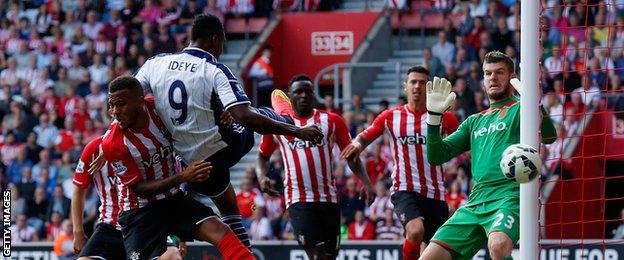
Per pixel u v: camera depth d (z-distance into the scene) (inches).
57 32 1743.4
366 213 1295.5
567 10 1498.5
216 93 631.2
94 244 783.1
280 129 625.0
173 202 663.1
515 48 1529.3
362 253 1121.4
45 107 1620.3
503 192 665.6
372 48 1662.2
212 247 1128.2
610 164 1353.3
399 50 1688.0
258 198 1327.5
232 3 1776.6
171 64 638.5
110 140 646.5
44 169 1509.6
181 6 1752.0
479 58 1536.7
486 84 687.1
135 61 1681.8
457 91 1439.5
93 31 1733.5
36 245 1201.4
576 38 1471.5
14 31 1758.1
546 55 1446.9
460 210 684.1
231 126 652.7
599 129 1346.0
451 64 1530.5
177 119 636.7
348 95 1581.0
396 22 1694.1
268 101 1679.4
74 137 1558.8
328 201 902.4
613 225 1350.9
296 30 1744.6
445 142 689.0
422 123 870.4
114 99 629.6
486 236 676.7
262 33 1722.4
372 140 880.3
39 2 1812.3
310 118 898.1
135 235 661.9
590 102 1354.6
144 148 642.8
